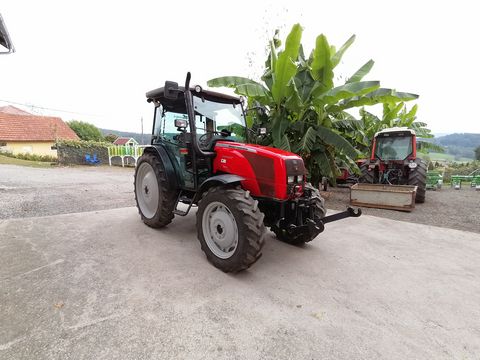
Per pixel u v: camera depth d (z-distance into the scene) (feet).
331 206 19.52
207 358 5.08
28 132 71.97
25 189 20.84
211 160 10.43
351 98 18.95
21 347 5.11
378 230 13.42
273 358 5.15
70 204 16.40
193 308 6.57
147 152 12.96
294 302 7.04
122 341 5.39
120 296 6.91
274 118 19.69
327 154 20.56
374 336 5.87
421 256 10.26
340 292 7.62
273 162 8.81
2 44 19.07
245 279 8.14
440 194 27.17
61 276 7.76
